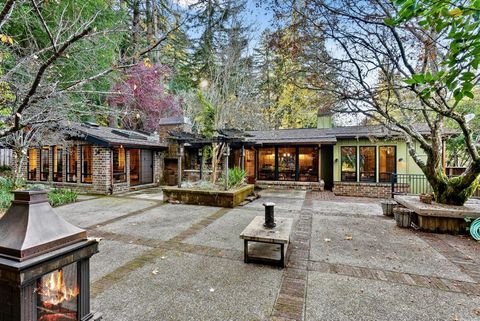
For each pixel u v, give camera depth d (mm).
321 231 4965
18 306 1190
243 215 6312
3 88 2787
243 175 9273
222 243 4227
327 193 10391
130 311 2361
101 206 7316
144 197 8961
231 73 13227
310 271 3215
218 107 12062
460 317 2295
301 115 17609
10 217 1377
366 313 2355
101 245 4086
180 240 4363
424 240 4441
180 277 3033
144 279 2973
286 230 3668
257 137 12562
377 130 9555
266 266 3355
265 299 2580
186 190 7809
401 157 10391
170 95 16016
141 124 15703
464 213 4703
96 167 9750
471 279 3020
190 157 13328
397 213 5285
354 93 4527
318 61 5008
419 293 2703
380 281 2961
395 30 4129
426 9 1590
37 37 4191
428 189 9898
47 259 1272
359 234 4777
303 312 2369
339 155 11211
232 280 2969
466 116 4711
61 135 7867
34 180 11047
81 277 1534
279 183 12117
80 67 3717
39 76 1767
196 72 14859
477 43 1533
